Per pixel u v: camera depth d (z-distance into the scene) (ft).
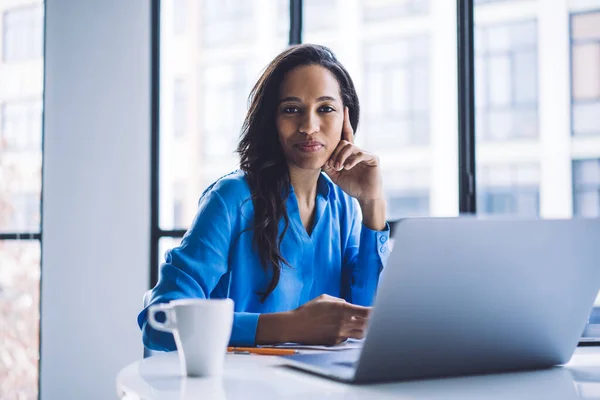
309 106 3.93
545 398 1.96
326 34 51.49
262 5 48.55
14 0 9.04
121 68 8.87
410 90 52.80
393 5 52.11
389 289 2.04
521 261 2.22
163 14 9.03
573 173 48.37
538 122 48.67
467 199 7.85
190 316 2.24
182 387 2.09
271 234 3.83
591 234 2.32
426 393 2.02
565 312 2.39
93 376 8.79
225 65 48.78
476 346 2.28
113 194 8.84
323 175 4.34
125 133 8.84
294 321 2.98
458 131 7.91
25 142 9.07
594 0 47.32
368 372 2.14
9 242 9.08
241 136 4.17
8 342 9.05
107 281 8.81
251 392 2.02
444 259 2.09
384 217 4.24
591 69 47.57
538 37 48.60
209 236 3.66
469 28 7.89
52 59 8.99
